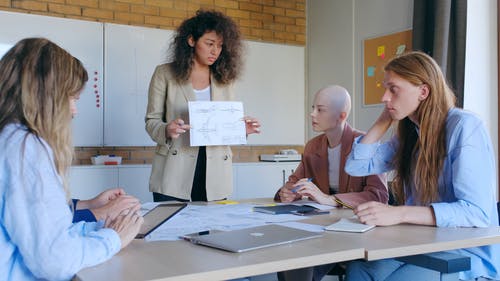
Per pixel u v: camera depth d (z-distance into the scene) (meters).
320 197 1.97
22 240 0.94
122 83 4.28
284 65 5.11
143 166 4.13
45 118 1.05
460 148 1.48
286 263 1.00
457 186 1.45
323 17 5.09
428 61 1.59
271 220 1.57
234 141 2.38
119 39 4.27
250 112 4.88
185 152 2.41
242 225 1.48
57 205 0.98
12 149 0.99
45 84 1.06
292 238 1.18
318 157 2.25
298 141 5.19
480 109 3.55
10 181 0.97
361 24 4.63
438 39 3.56
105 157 4.07
